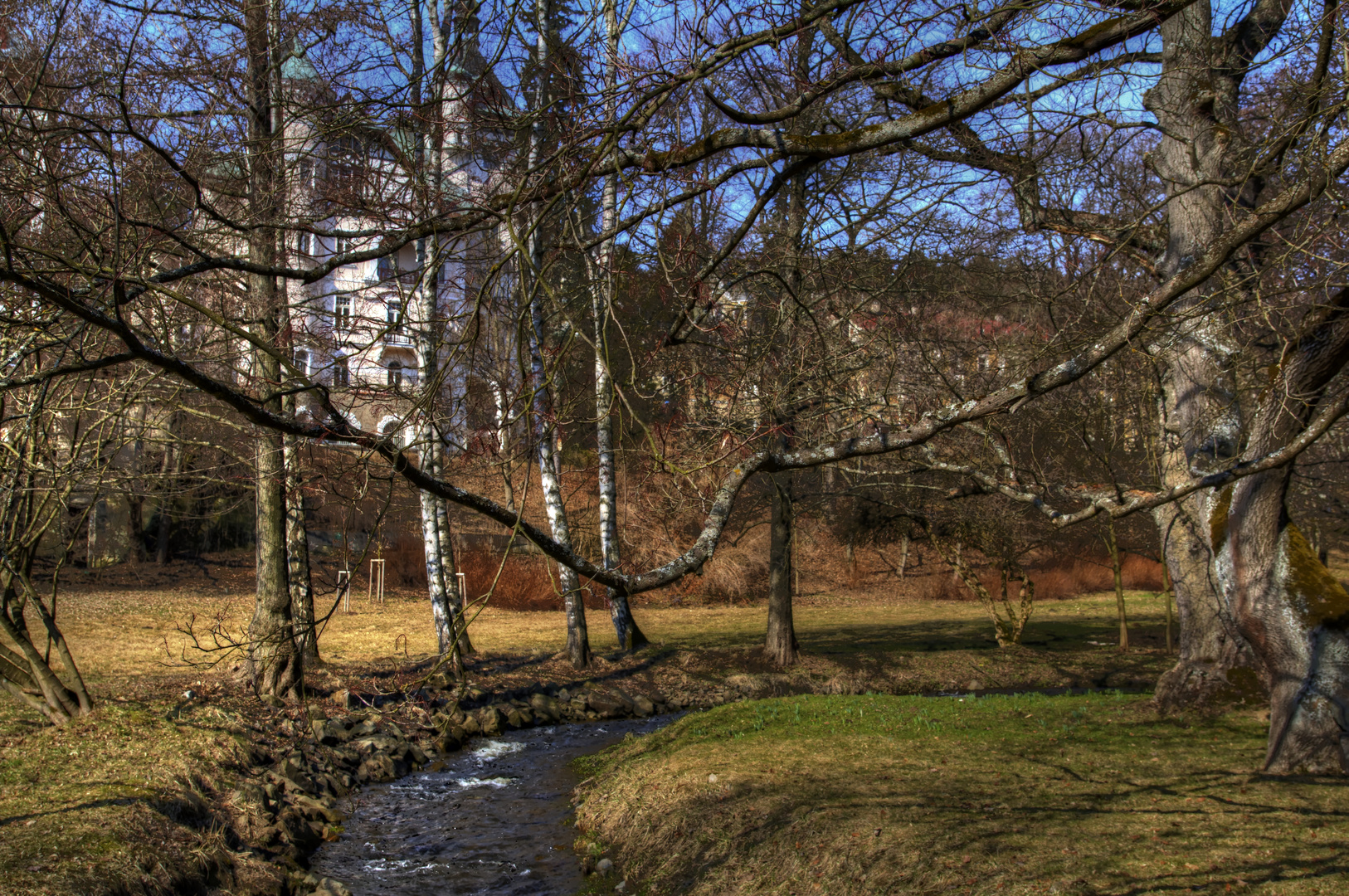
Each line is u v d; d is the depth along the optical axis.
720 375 7.81
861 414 8.09
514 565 28.28
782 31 4.43
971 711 12.34
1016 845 6.75
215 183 6.98
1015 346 11.26
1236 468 4.64
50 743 9.77
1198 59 9.08
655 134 4.74
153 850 7.59
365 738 13.20
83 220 5.84
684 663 20.42
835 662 20.95
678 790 9.44
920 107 5.46
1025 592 23.69
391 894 8.57
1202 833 6.70
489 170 7.07
